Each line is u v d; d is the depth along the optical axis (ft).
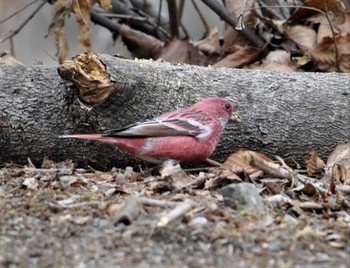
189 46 51.16
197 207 29.37
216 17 68.54
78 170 37.19
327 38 47.60
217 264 24.72
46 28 65.87
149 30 56.59
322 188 34.22
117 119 36.99
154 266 24.52
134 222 28.09
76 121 37.04
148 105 37.42
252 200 30.14
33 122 37.27
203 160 36.55
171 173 33.53
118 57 38.93
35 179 33.81
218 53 51.57
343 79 39.75
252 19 50.70
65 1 45.06
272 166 35.37
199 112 36.01
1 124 37.19
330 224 29.22
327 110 38.70
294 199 33.01
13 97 37.37
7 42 63.82
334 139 38.65
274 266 24.56
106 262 24.81
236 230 27.63
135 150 35.35
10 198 31.27
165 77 38.09
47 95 37.32
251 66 48.73
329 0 48.39
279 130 38.40
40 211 29.35
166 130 35.22
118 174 35.86
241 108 38.32
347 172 37.24
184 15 68.33
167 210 29.43
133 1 57.57
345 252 26.03
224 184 32.73
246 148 38.52
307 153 38.70
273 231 27.63
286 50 49.75
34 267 24.38
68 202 30.58
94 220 28.53
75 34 69.15
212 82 38.68
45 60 65.51
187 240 26.58
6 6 62.18
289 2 53.31
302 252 25.85
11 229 27.63
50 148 37.60
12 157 37.96
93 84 36.06
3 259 24.94
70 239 26.76
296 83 39.27
